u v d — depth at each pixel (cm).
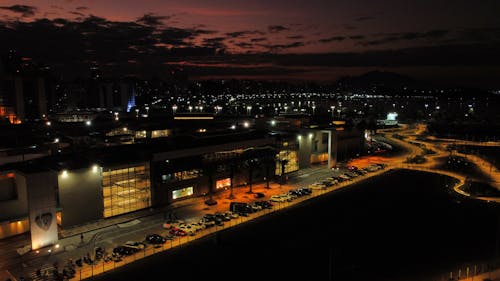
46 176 5347
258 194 8025
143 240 5669
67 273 4553
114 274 4716
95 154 7200
